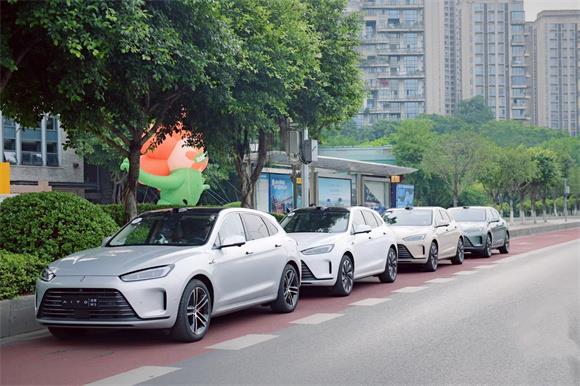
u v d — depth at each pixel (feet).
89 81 38.06
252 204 71.82
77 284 27.12
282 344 28.17
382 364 24.12
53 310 27.55
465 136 159.33
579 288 45.85
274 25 56.90
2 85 37.47
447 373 22.68
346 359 25.03
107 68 41.65
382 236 51.19
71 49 34.40
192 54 42.96
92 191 152.25
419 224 64.08
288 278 37.45
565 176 232.73
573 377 22.04
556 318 33.58
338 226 47.32
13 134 139.74
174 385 21.59
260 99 52.90
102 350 27.45
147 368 24.02
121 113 47.11
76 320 27.20
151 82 46.21
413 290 46.65
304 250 43.06
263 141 71.97
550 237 130.11
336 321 33.96
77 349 27.76
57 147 146.82
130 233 32.78
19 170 139.74
